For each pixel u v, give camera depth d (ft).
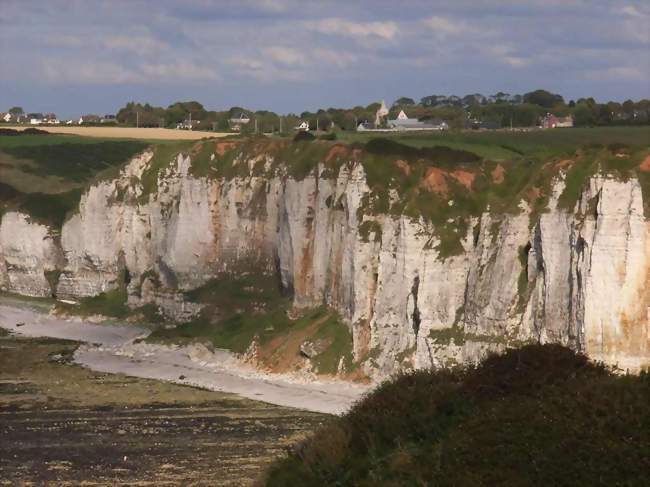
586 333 570.87
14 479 467.93
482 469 233.55
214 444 522.88
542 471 225.56
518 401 254.68
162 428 558.56
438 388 280.51
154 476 469.16
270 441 526.16
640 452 222.07
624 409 234.79
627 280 571.28
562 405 243.40
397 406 281.33
